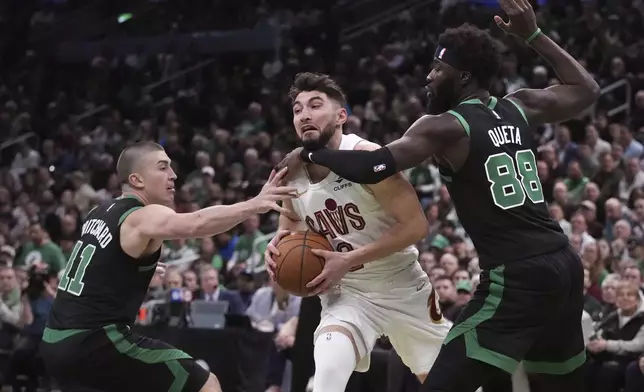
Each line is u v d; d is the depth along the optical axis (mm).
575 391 4367
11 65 21031
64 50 21359
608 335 7652
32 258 12234
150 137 17188
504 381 5590
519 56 15742
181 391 4773
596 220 10750
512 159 4176
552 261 4094
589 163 11812
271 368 8219
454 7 17734
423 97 15688
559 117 4496
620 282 7680
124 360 4711
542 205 4207
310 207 4875
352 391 8086
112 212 4797
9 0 21672
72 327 4707
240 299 9664
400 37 18156
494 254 4152
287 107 16547
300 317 7305
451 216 11086
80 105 19125
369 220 4828
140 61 20375
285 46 18797
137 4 21453
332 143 4824
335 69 17422
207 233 4582
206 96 18312
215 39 20141
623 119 14227
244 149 14766
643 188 11055
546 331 4262
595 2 17188
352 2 19703
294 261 4680
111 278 4730
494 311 4109
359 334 4844
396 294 4992
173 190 5012
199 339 8414
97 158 15766
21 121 18594
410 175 12414
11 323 9711
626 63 15117
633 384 7086
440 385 4102
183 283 10078
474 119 4176
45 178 15648
